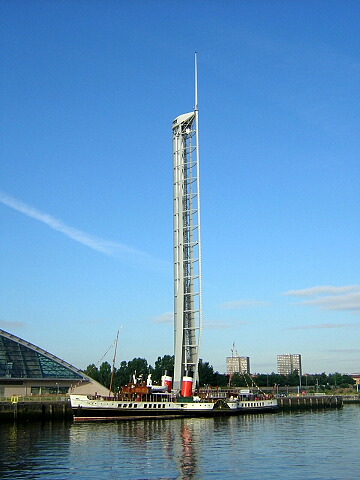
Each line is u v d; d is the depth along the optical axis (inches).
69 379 6028.5
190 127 6727.4
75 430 4160.9
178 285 6314.0
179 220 6471.5
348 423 5157.5
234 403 5905.5
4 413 4825.3
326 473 2509.8
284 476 2443.4
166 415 5201.8
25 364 5890.8
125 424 4660.4
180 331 6210.6
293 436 3946.9
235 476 2448.3
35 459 2859.3
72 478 2407.7
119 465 2706.7
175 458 2910.9
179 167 6594.5
